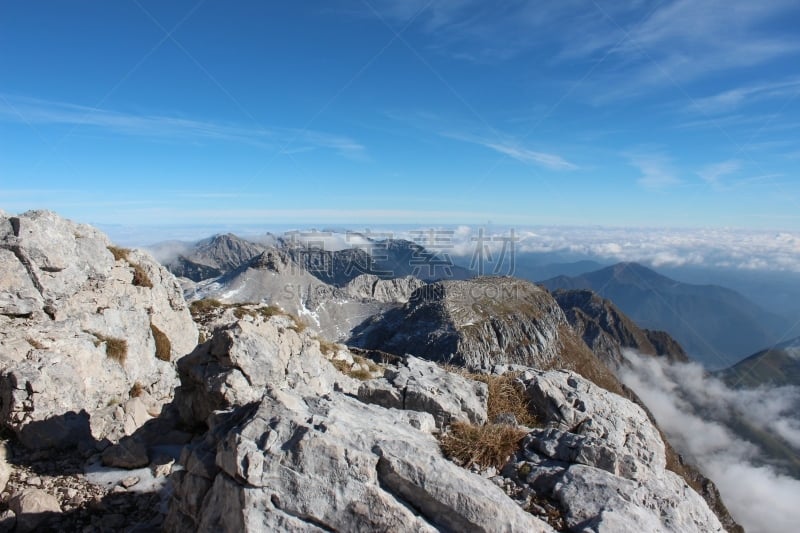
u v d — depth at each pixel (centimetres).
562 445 1318
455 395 1611
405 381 1664
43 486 1634
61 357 2392
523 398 1823
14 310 2645
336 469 991
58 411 2103
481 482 1070
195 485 1119
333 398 1314
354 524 952
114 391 2742
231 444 1034
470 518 969
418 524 944
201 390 2033
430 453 1072
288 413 1106
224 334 2184
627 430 1645
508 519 981
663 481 1288
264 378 2164
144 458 1759
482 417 1572
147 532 1351
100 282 3269
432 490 987
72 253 3134
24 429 1947
